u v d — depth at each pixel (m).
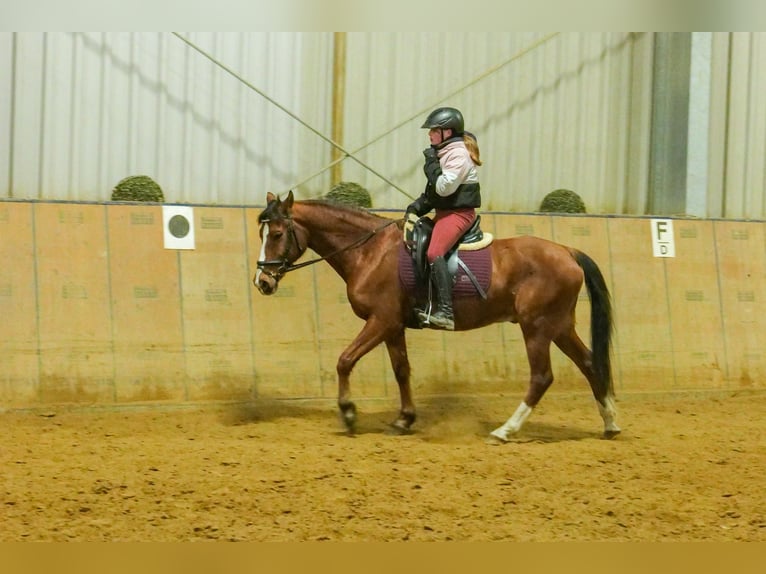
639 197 12.88
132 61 11.14
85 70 11.02
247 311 10.01
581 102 12.65
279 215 8.27
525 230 11.00
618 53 12.71
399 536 5.44
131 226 9.84
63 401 9.29
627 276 11.20
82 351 9.42
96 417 9.19
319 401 9.99
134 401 9.49
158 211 9.95
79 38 10.99
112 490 6.24
